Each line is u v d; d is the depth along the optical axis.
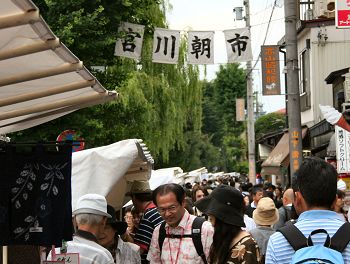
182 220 5.92
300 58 26.89
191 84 27.75
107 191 6.67
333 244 3.74
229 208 5.32
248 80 34.19
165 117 26.30
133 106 20.28
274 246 3.84
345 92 18.36
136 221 8.66
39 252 6.84
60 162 5.38
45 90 5.01
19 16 3.65
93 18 13.74
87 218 5.46
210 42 15.21
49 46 4.07
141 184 9.30
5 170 5.37
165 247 5.98
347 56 24.25
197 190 13.54
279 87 17.41
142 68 26.06
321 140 22.94
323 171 3.91
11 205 5.36
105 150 6.81
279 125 52.38
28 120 5.90
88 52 14.56
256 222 8.12
